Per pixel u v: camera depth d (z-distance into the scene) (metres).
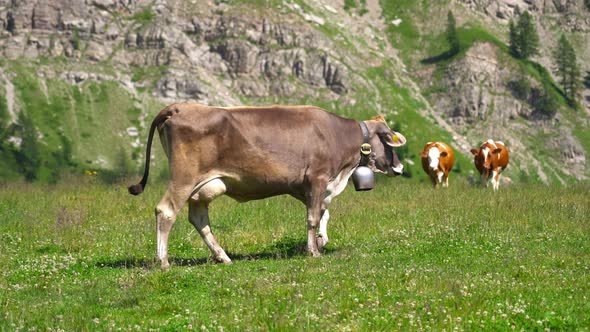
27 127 158.88
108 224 15.25
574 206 16.50
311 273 10.03
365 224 14.80
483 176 29.92
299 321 7.33
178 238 13.70
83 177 25.88
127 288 9.50
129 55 197.12
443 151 29.55
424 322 7.36
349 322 7.39
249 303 8.27
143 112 179.62
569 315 7.57
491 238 12.71
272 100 197.62
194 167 11.22
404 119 193.00
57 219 15.38
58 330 7.35
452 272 9.93
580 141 195.38
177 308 8.30
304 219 15.40
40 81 180.38
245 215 15.88
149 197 19.17
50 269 10.97
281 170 11.76
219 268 10.85
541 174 183.75
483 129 198.75
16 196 19.81
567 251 11.77
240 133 11.45
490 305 7.92
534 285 9.04
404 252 11.94
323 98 197.62
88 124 171.62
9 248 12.97
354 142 12.87
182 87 188.75
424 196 19.28
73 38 193.62
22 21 195.00
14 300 9.03
